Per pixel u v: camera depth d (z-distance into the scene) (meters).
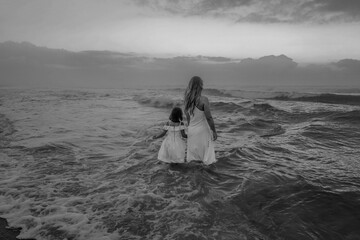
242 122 9.49
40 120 10.62
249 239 2.56
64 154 5.77
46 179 4.26
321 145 6.28
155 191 3.72
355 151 5.71
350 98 20.66
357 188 3.60
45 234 2.72
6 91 35.41
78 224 2.88
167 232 2.71
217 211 3.12
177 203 3.34
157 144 6.31
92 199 3.50
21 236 2.71
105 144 6.74
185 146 5.05
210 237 2.61
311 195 3.40
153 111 13.90
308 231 2.67
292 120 10.33
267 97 25.61
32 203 3.40
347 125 8.49
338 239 2.54
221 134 7.72
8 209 3.26
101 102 19.52
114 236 2.66
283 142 6.61
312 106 15.66
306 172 4.34
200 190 3.72
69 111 13.77
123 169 4.70
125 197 3.53
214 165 4.79
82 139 7.26
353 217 2.88
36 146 6.39
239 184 3.90
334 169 4.51
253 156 5.36
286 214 2.99
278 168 4.58
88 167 4.88
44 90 39.91
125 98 23.92
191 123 4.89
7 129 8.73
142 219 2.97
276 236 2.61
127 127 9.14
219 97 25.25
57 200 3.48
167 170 4.57
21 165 4.99
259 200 3.36
